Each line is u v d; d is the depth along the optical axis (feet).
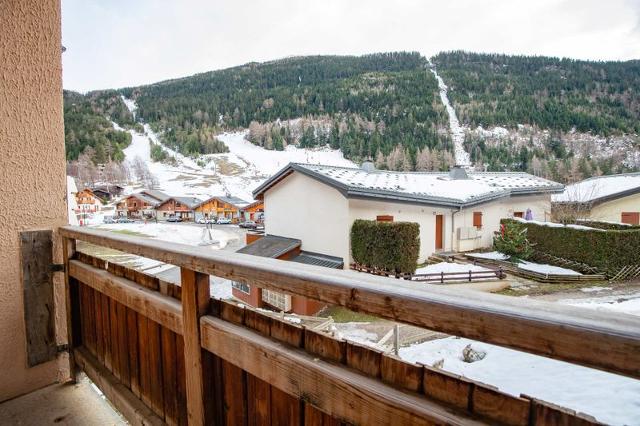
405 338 21.76
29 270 7.21
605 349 1.45
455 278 33.50
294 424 3.12
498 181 53.93
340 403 2.59
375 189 33.42
